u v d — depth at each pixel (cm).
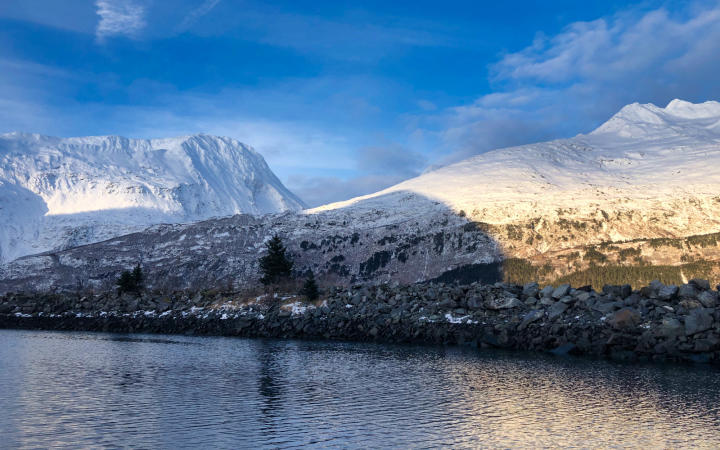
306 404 3906
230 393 4253
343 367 5659
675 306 6869
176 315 10606
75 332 10200
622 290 7431
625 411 3778
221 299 11094
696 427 3388
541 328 7275
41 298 12512
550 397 4216
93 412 3584
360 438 3097
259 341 8412
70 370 5291
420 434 3188
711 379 5044
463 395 4266
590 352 6775
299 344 7962
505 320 7744
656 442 3083
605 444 3039
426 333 8081
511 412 3728
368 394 4278
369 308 9050
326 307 9394
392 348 7406
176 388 4428
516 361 6153
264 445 2952
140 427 3244
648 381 4919
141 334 9844
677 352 6272
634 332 6612
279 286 11362
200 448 2881
